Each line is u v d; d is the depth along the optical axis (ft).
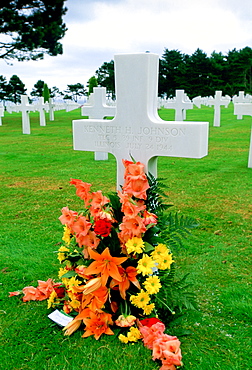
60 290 10.37
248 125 61.72
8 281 11.68
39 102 68.49
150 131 10.25
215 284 11.39
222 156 34.19
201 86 189.98
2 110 71.05
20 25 81.15
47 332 9.16
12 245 14.49
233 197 20.67
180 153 9.95
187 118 76.79
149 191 9.88
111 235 9.32
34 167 30.48
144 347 8.46
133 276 9.04
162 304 9.47
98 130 11.16
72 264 9.91
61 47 94.68
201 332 9.12
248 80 205.16
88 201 9.75
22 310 10.12
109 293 8.95
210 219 17.15
